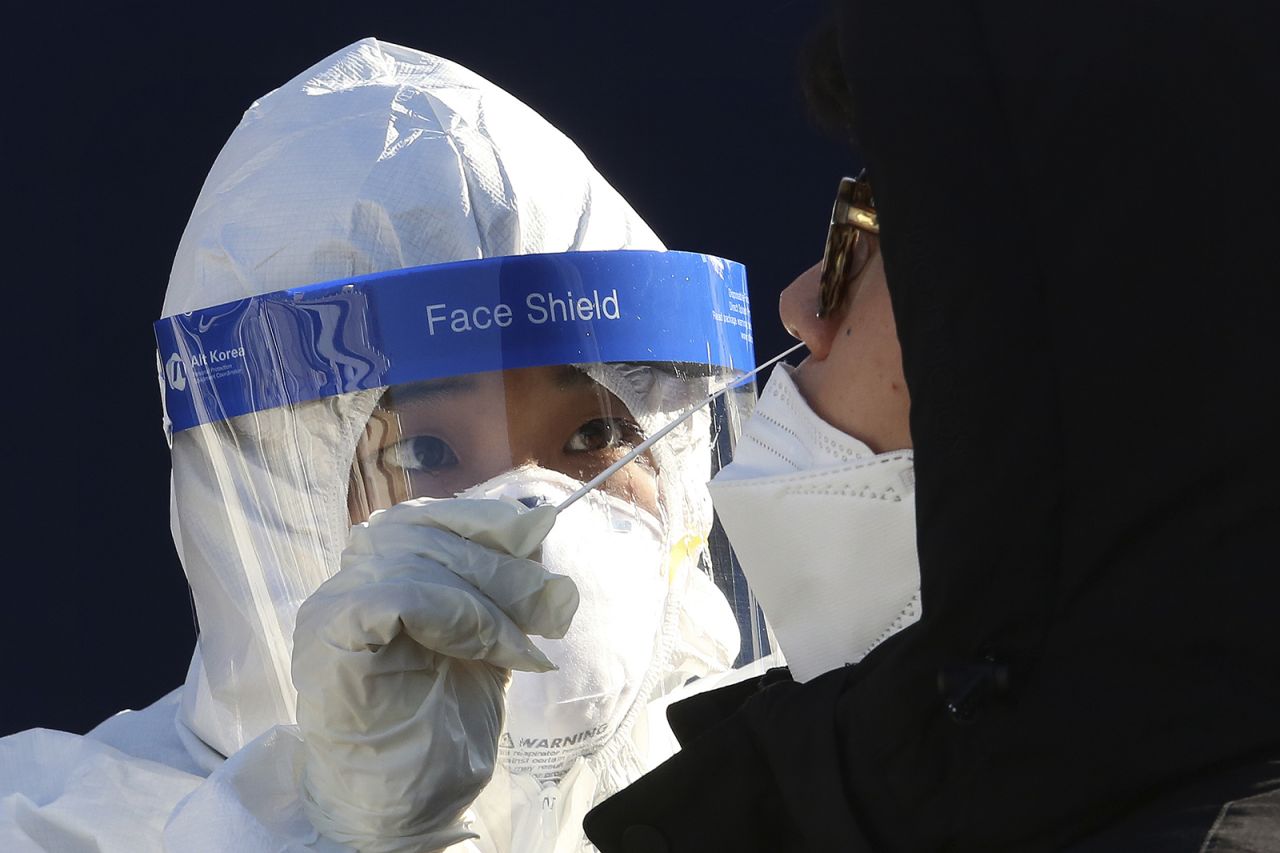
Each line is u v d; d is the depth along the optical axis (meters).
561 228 4.57
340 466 4.02
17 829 4.23
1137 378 2.05
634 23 7.00
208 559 4.24
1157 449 2.05
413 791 2.97
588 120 7.05
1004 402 2.07
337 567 4.05
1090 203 2.07
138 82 6.81
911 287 2.13
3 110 6.72
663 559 4.17
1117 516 2.06
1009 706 2.13
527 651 2.96
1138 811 2.06
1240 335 2.05
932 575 2.14
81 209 6.86
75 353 6.96
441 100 4.61
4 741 4.79
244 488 4.09
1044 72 2.10
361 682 2.93
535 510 3.10
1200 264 2.06
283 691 4.12
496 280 3.98
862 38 2.19
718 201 7.06
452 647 2.93
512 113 4.75
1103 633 2.09
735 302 4.61
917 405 2.13
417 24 6.93
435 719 3.00
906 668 2.22
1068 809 2.10
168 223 6.92
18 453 6.91
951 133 2.11
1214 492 2.06
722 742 2.62
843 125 2.90
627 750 3.93
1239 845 1.83
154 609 7.11
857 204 2.85
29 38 6.70
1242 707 2.01
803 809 2.41
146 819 4.31
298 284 4.30
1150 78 2.08
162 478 7.14
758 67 6.92
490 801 3.66
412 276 3.97
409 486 3.99
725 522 3.07
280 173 4.43
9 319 6.86
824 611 2.99
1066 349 2.06
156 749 4.79
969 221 2.08
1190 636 2.04
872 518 2.80
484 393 3.99
